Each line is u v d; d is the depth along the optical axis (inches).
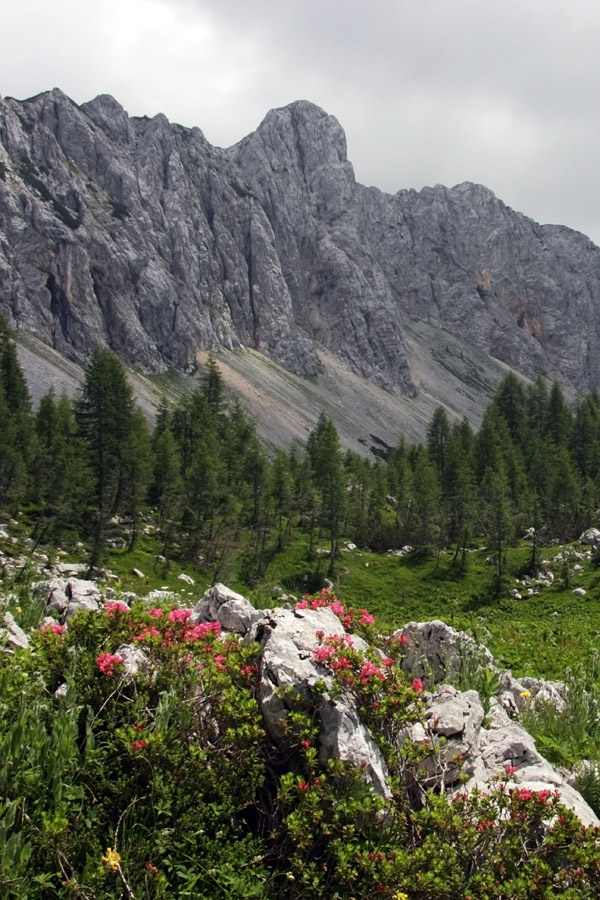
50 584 605.9
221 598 494.9
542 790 270.8
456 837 247.8
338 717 276.1
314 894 232.7
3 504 2544.3
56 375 5964.6
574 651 802.2
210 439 3732.8
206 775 256.1
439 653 506.3
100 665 283.1
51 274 7165.4
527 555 2957.7
